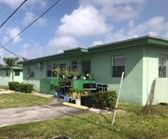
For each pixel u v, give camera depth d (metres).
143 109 12.85
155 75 15.31
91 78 18.59
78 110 13.09
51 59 23.92
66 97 16.44
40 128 9.31
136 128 9.59
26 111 12.95
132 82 15.34
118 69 16.52
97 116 11.38
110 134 8.73
